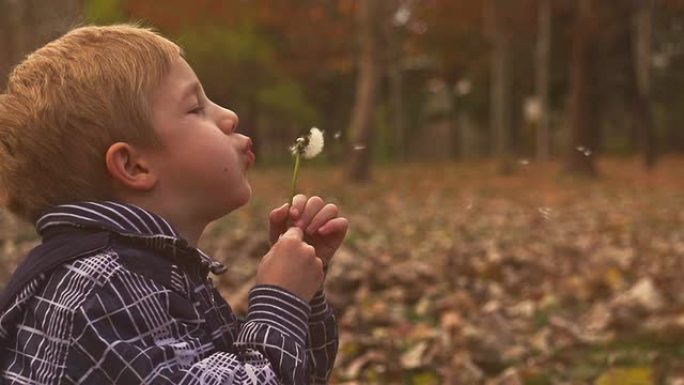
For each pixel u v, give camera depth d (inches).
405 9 1386.6
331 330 79.1
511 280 273.0
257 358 64.6
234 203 69.6
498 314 217.9
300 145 76.6
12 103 66.4
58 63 66.1
